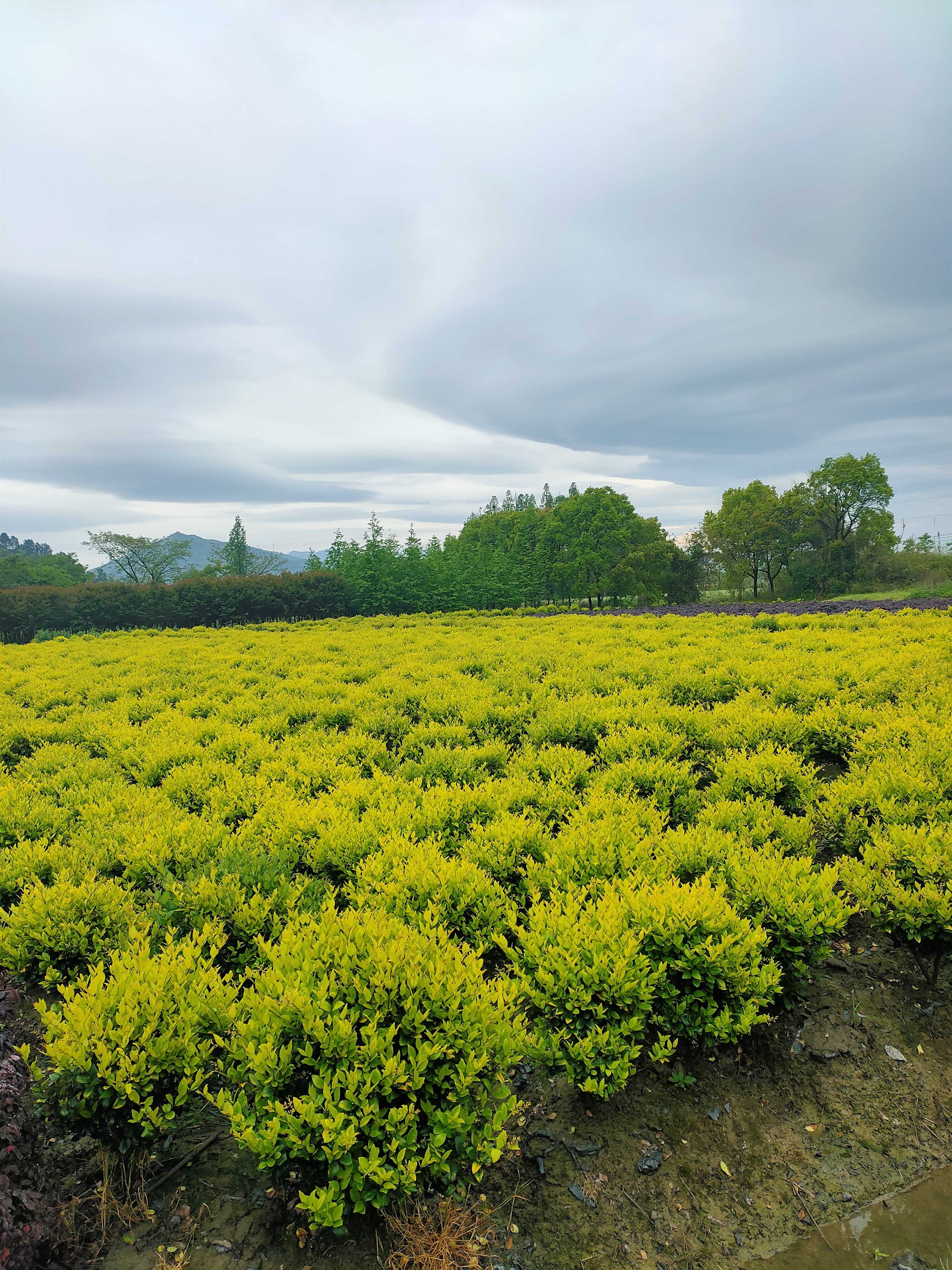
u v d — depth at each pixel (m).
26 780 8.07
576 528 77.38
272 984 3.37
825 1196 3.26
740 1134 3.59
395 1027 3.06
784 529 67.69
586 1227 3.13
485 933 4.49
